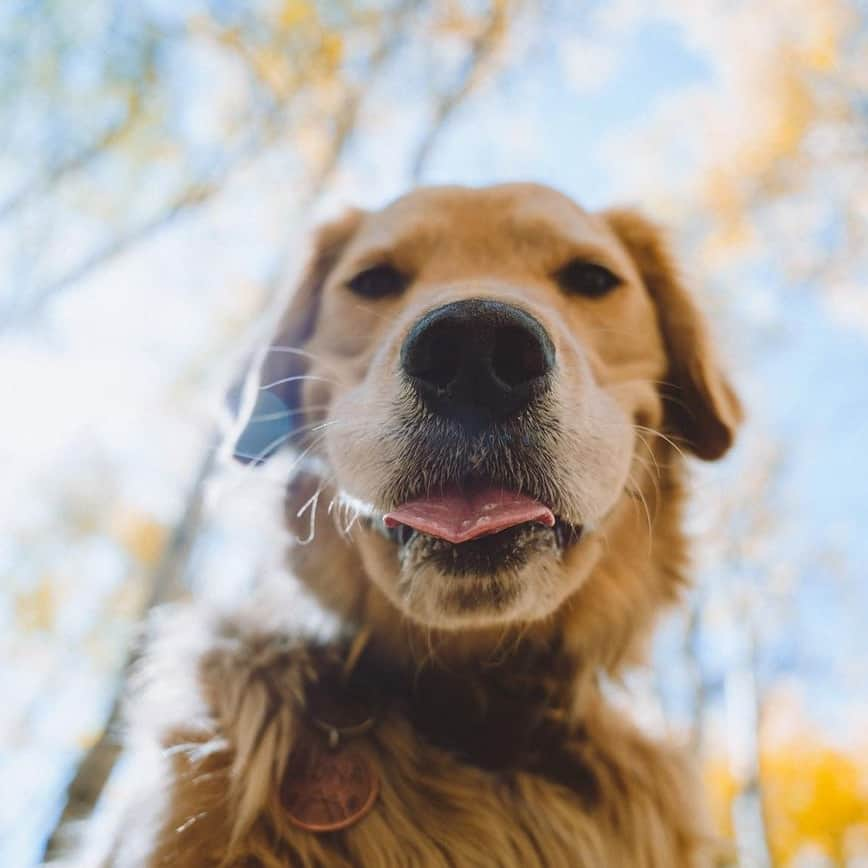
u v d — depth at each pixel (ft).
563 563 0.98
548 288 1.19
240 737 0.98
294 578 1.19
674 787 1.16
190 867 0.89
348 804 0.96
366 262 1.25
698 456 1.38
